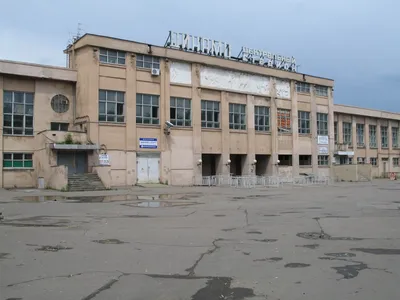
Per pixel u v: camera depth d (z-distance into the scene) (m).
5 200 23.75
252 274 7.34
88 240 10.80
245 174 47.66
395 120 74.25
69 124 37.50
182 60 42.19
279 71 51.34
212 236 11.41
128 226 13.39
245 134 47.59
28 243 10.38
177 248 9.71
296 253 9.12
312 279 7.00
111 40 37.25
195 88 43.03
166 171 40.38
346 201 23.00
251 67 48.19
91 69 36.09
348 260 8.41
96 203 21.92
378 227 12.98
